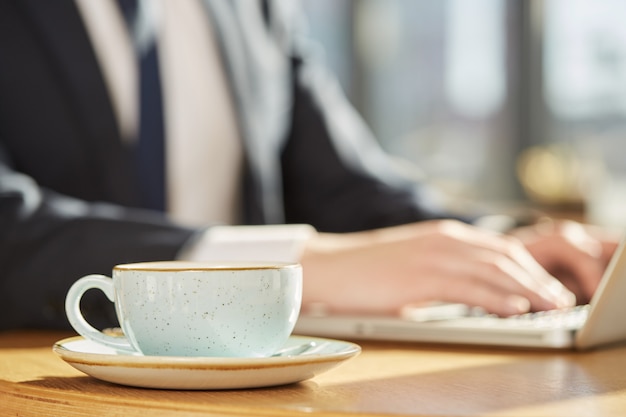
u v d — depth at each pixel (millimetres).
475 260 1048
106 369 619
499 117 5605
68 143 1616
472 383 680
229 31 1918
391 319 956
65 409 614
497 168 5617
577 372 746
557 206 4562
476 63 5629
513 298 1027
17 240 1130
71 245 1122
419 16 5707
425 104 5723
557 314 1013
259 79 1956
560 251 1237
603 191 5332
